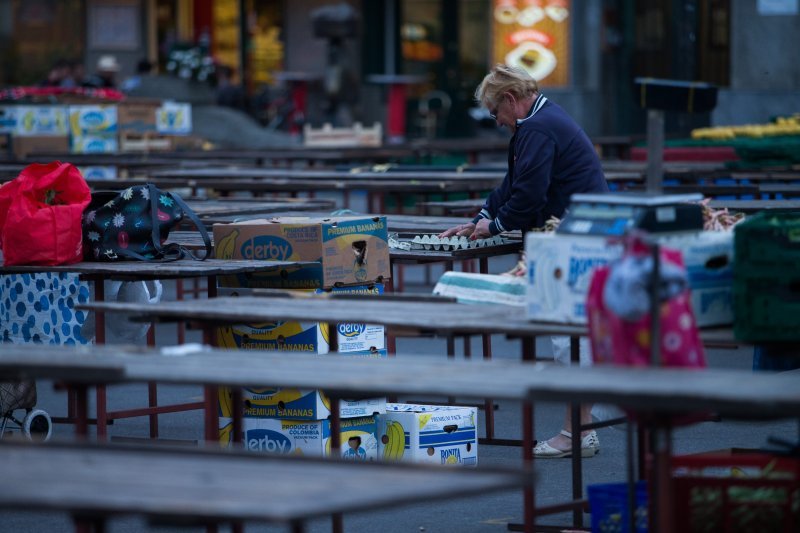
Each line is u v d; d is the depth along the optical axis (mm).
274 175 33750
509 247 19594
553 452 19375
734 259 11852
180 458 10109
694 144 41719
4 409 18953
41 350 12711
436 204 27016
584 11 69000
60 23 90875
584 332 11758
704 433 20797
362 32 91125
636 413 10695
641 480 14594
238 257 18375
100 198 18797
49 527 16250
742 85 54250
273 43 94875
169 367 11430
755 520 11773
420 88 91438
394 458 18016
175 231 23203
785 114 53781
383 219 18547
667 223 12156
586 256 12016
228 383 10766
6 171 32062
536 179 18656
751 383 9852
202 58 70938
